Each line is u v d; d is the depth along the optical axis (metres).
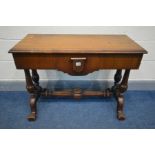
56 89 1.80
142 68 1.75
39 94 1.54
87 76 1.77
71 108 1.57
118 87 1.44
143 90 1.84
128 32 1.60
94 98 1.71
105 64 1.17
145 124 1.39
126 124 1.39
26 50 1.10
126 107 1.59
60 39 1.36
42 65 1.17
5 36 1.58
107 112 1.52
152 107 1.59
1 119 1.42
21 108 1.55
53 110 1.54
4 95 1.74
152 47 1.65
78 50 1.11
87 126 1.37
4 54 1.65
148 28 1.58
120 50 1.12
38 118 1.44
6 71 1.73
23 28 1.57
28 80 1.33
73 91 1.57
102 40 1.35
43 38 1.38
